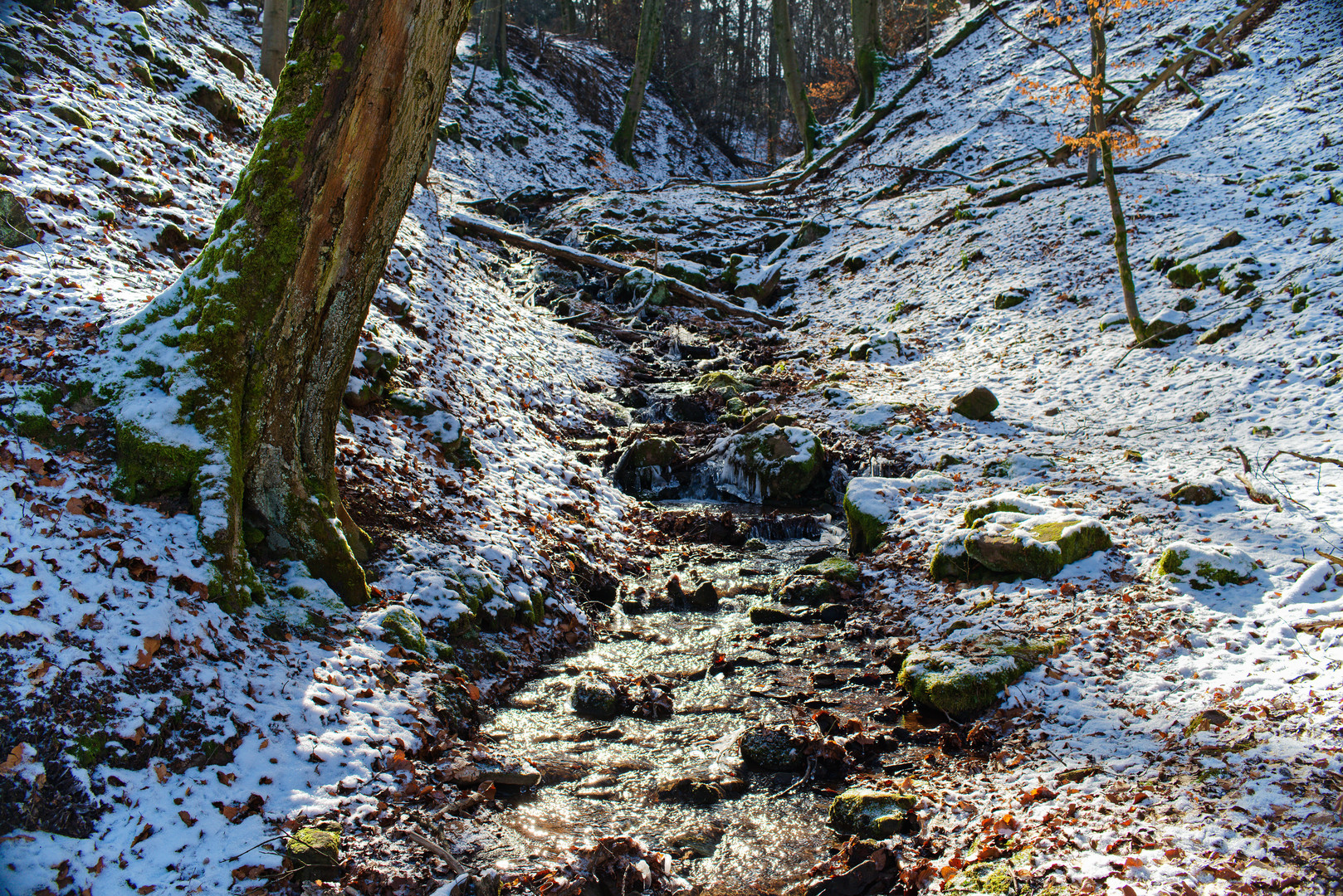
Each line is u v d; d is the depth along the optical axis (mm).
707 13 54312
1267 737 4676
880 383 14422
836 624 7668
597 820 4781
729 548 9844
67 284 6641
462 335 12148
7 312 6027
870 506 9383
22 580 4422
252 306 5324
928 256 19312
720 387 14430
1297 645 5613
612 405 13555
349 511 6828
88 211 8188
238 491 5391
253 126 12812
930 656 6242
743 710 6117
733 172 43406
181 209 9445
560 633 7180
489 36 33219
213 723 4477
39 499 4918
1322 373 10297
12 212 7234
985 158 23734
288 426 5688
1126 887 3631
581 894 4055
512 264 19156
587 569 8266
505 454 9797
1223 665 5613
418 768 4844
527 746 5531
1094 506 8594
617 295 19062
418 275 12938
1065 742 5133
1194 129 19906
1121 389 12078
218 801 4160
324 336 5695
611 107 38969
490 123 30312
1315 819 3895
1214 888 3576
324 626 5523
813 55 54938
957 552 7836
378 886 3930
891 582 8203
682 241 23531
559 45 41156
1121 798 4391
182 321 5461
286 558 5738
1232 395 10695
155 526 5117
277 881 3824
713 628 7633
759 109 50688
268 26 16469
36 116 8859
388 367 9055
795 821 4816
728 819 4840
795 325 18688
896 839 4488
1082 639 6246
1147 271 14820
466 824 4559
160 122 10602
